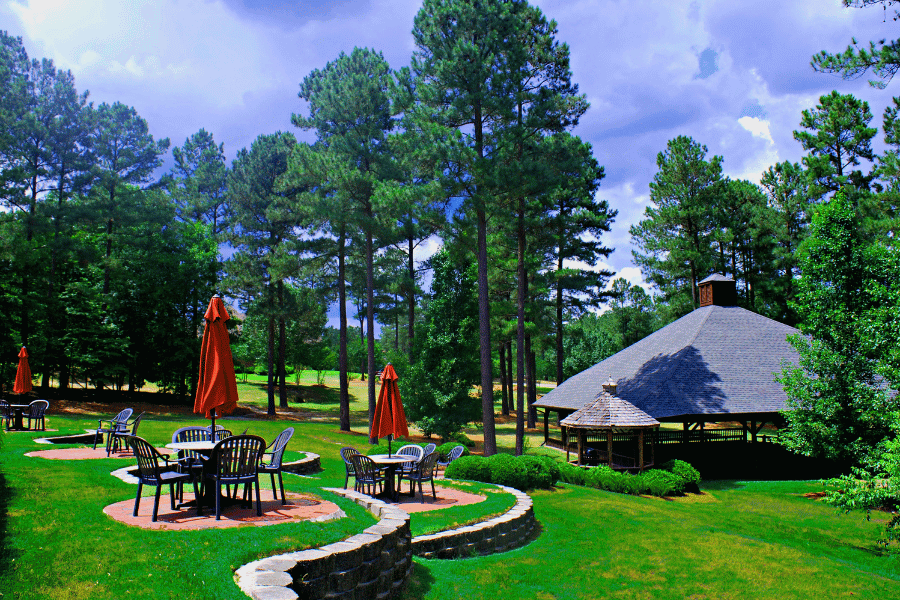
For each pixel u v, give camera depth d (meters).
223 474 6.94
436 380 27.81
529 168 20.67
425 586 7.20
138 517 6.79
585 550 9.85
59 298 31.17
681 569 9.17
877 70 14.26
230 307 40.56
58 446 13.62
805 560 10.27
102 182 31.80
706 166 39.12
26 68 30.64
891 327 14.63
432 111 22.31
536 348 43.34
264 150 37.16
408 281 32.69
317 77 32.50
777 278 40.41
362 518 7.20
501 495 11.95
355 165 28.28
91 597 4.38
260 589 4.64
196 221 48.06
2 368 27.80
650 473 18.48
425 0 21.98
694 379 23.31
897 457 11.80
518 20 21.72
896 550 12.27
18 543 5.45
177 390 38.03
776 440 22.77
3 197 28.14
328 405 44.16
